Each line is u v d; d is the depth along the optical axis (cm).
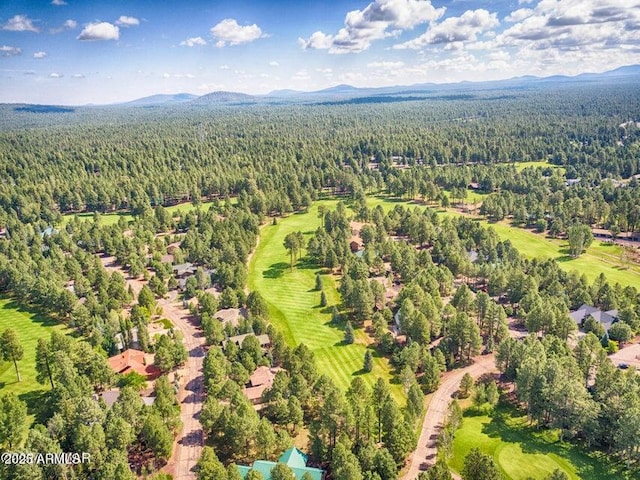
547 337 11681
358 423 8812
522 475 8512
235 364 11081
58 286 16075
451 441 8844
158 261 19062
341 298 15750
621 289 14850
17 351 11475
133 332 13625
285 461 8469
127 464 8112
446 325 13075
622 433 8481
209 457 7950
